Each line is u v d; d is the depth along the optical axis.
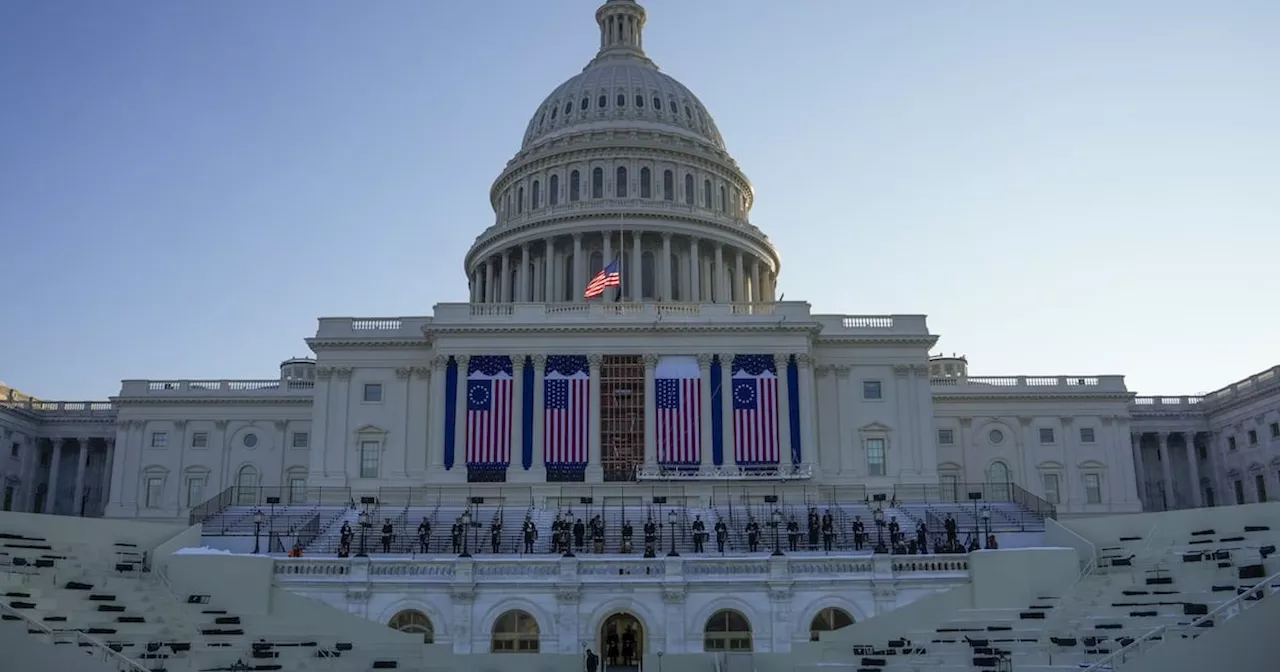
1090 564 55.25
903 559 55.53
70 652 37.31
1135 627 45.56
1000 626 49.75
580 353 81.69
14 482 108.06
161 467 103.88
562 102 120.62
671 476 78.06
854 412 83.75
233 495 101.44
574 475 79.19
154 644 42.59
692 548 62.00
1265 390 101.31
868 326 86.12
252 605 52.31
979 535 65.25
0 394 110.94
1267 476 101.50
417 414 83.75
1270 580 38.34
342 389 84.19
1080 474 103.12
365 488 81.50
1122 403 104.62
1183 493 112.56
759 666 49.59
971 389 104.62
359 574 54.62
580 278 106.38
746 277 114.75
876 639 51.44
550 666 49.28
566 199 112.75
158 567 53.00
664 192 112.94
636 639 54.69
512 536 65.31
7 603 42.44
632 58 128.25
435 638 53.94
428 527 61.06
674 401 80.56
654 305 83.69
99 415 112.56
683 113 120.38
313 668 44.38
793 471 79.06
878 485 81.69
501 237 110.94
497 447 79.62
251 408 105.44
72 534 56.62
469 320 82.81
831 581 55.03
